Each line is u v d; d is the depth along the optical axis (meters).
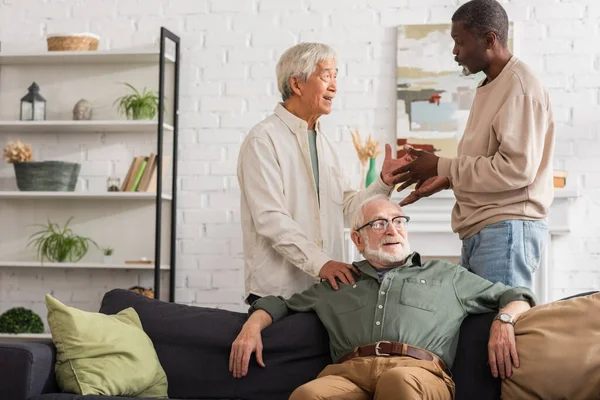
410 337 2.75
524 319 2.71
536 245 2.97
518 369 2.63
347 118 5.07
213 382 2.97
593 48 4.93
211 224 5.19
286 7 5.17
